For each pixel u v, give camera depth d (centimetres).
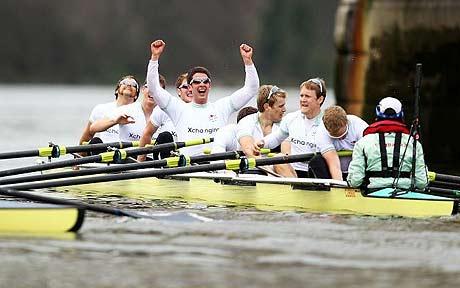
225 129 6078
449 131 8894
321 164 5453
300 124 5872
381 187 5069
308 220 4900
